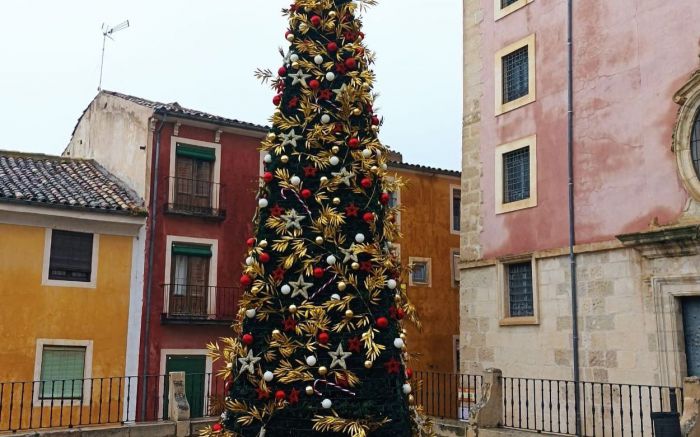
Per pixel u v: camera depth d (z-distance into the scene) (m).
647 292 12.33
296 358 5.54
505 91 16.12
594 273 13.31
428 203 24.77
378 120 6.30
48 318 16.83
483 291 15.84
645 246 12.33
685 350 11.86
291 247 5.73
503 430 10.59
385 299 5.83
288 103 6.16
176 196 19.77
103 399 17.31
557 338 13.88
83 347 17.30
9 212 16.39
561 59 14.63
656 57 12.73
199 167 20.56
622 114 13.22
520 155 15.52
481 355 15.67
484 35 16.81
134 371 17.95
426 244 24.45
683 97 12.10
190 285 19.66
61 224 17.23
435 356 23.94
